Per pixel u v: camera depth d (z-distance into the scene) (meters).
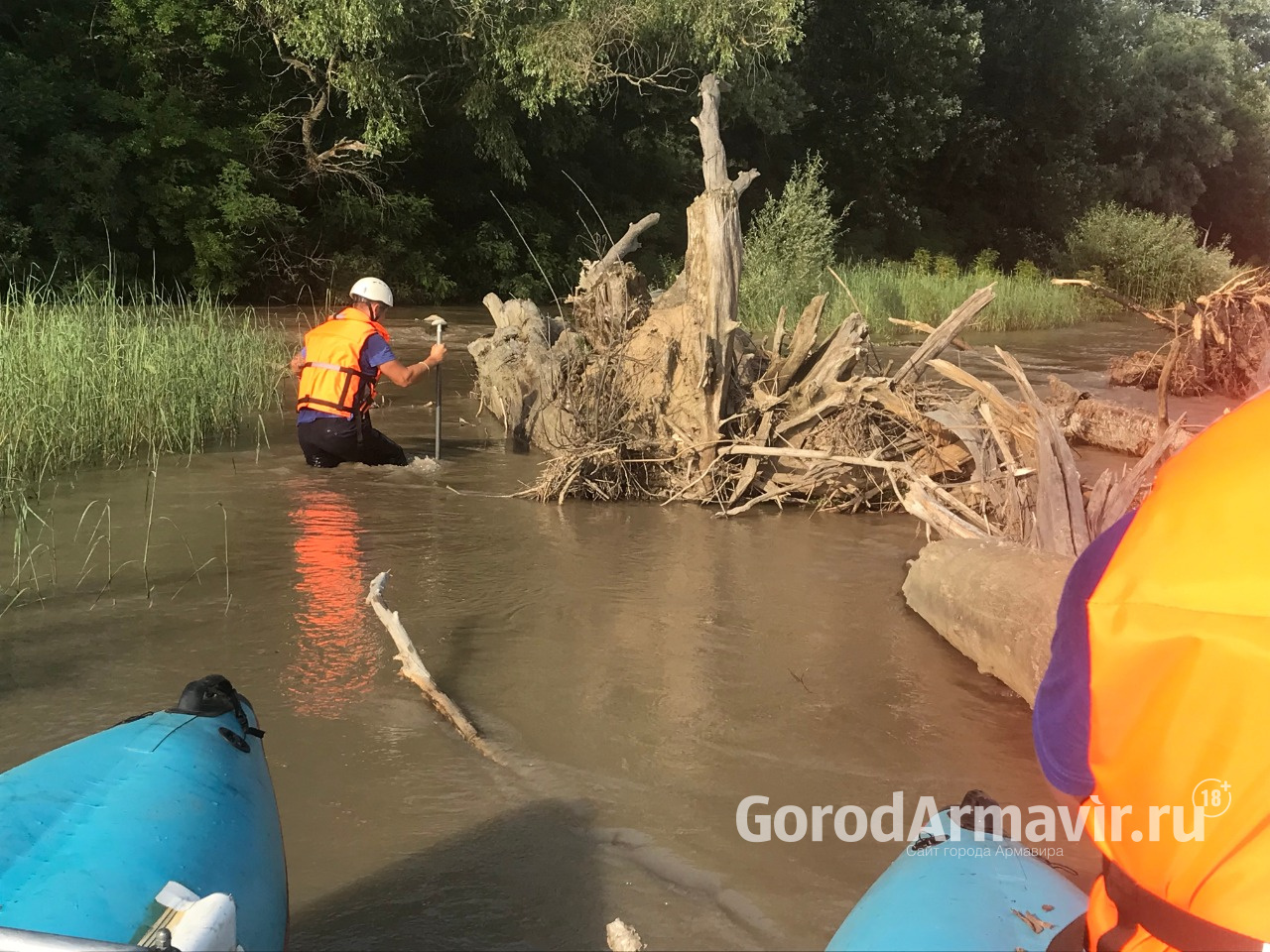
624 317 8.95
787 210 19.94
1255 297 11.99
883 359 14.09
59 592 4.88
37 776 2.47
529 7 20.67
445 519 6.36
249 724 2.99
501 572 5.37
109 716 3.66
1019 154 40.06
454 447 8.55
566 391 7.78
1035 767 3.50
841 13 32.81
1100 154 43.62
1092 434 9.26
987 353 16.34
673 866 2.90
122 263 19.08
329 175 22.80
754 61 24.34
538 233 25.52
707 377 6.98
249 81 21.92
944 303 20.64
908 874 2.25
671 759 3.51
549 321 10.65
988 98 38.72
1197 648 1.18
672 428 7.21
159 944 1.85
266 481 7.14
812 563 5.70
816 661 4.35
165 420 8.04
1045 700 1.35
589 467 7.04
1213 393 12.12
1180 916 1.24
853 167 33.56
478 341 10.72
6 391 7.42
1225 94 43.66
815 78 32.50
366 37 18.59
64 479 7.05
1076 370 14.23
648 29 21.61
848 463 6.62
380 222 23.09
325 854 2.93
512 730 3.67
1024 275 27.30
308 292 22.44
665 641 4.53
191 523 6.07
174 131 19.34
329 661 4.19
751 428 7.31
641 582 5.29
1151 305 28.61
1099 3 43.12
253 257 21.14
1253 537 1.19
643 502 7.04
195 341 9.78
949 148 37.94
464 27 20.84
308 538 5.83
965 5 37.59
